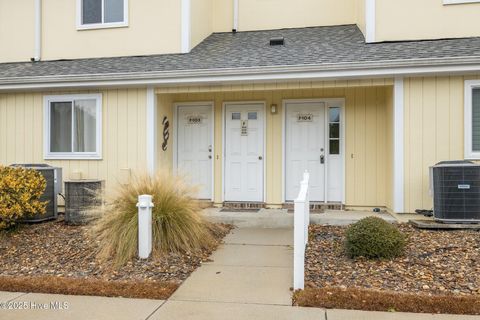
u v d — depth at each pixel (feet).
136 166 27.78
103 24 31.76
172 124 30.89
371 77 24.71
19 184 22.11
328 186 28.94
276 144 29.48
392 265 16.70
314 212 26.99
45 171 26.32
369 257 17.51
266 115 29.60
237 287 15.38
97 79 27.35
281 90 28.12
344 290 14.33
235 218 25.52
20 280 15.85
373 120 27.99
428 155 24.39
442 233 21.33
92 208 21.93
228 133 30.25
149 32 31.17
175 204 19.40
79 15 32.17
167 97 30.12
